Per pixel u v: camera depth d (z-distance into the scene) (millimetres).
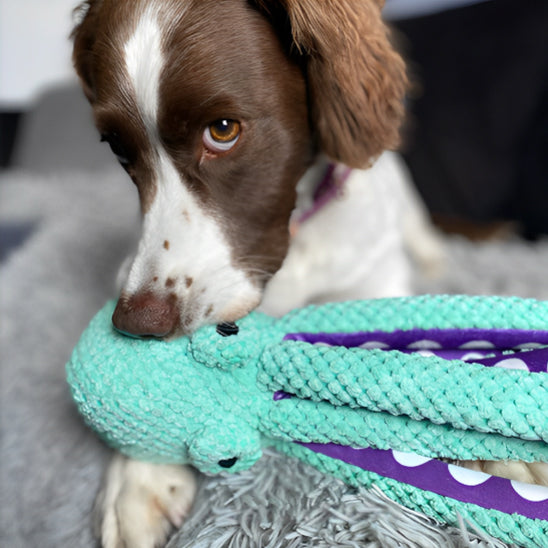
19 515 944
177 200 878
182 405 703
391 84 1058
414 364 653
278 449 787
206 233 877
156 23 854
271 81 914
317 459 741
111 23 890
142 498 798
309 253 1222
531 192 2166
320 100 995
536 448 617
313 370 685
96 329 776
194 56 844
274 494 745
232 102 862
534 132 2166
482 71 2299
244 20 894
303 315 804
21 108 3602
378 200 1343
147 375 701
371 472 697
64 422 1130
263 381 722
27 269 1781
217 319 828
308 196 1153
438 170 2381
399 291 1457
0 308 1604
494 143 2252
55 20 3566
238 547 683
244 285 896
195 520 757
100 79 899
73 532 877
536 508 615
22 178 2682
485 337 730
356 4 1001
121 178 2504
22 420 1164
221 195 896
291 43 951
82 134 3107
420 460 667
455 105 2344
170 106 833
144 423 707
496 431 611
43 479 1003
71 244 1896
